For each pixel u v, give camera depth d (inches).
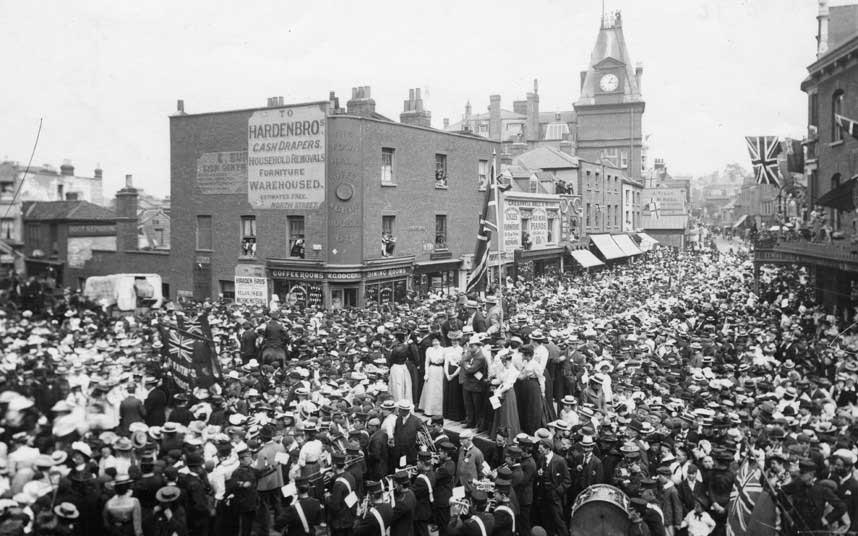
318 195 1285.7
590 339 796.6
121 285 1269.7
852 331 918.4
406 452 493.7
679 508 421.1
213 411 541.6
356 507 416.8
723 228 4340.6
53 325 934.4
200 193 1469.0
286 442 480.7
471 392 586.2
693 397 610.9
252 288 1352.1
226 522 409.7
